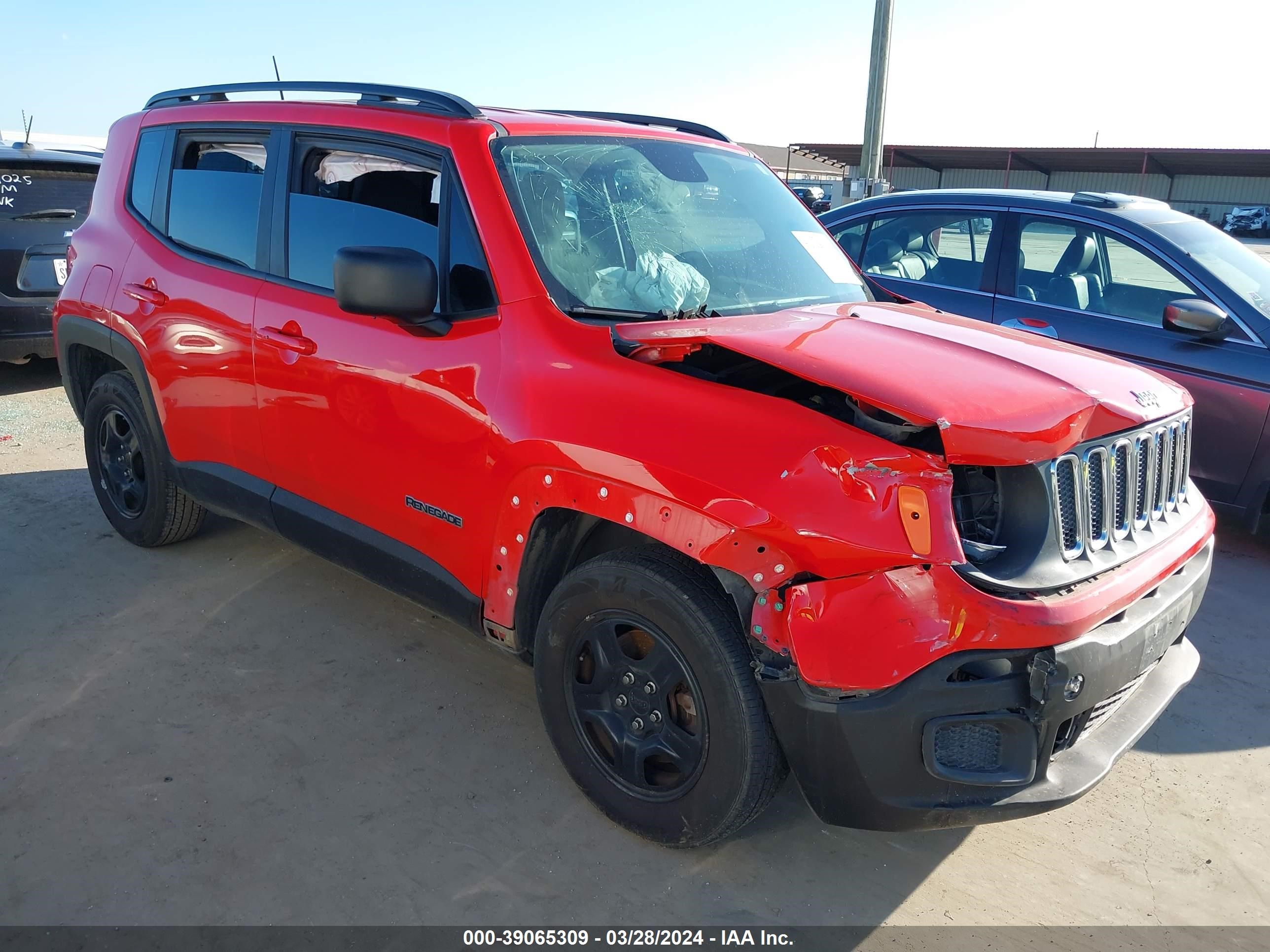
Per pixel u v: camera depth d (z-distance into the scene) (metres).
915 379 2.23
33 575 4.14
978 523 2.21
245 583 4.13
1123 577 2.31
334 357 3.09
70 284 4.28
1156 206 5.51
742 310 3.01
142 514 4.26
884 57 15.32
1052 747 2.18
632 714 2.57
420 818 2.73
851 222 6.29
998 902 2.52
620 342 2.54
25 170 6.88
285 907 2.38
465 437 2.74
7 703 3.20
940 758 2.12
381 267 2.58
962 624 2.04
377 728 3.16
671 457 2.29
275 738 3.08
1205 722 3.42
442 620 3.89
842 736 2.13
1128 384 2.57
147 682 3.36
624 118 3.87
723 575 2.25
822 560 2.09
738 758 2.31
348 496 3.21
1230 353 4.71
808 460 2.13
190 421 3.77
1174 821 2.88
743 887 2.53
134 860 2.52
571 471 2.48
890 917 2.45
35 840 2.57
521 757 3.03
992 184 45.47
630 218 3.09
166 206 3.91
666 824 2.54
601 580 2.50
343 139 3.22
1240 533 5.31
